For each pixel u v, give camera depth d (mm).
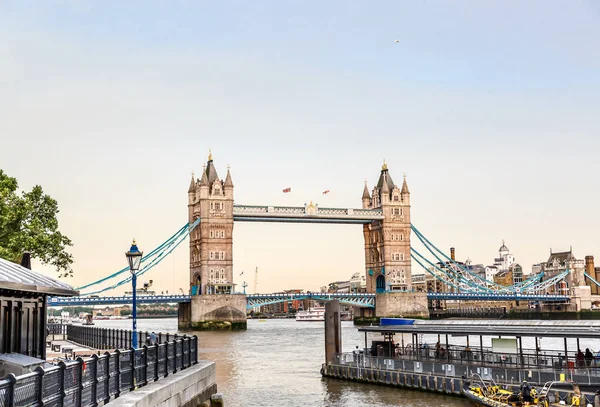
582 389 46969
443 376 55656
